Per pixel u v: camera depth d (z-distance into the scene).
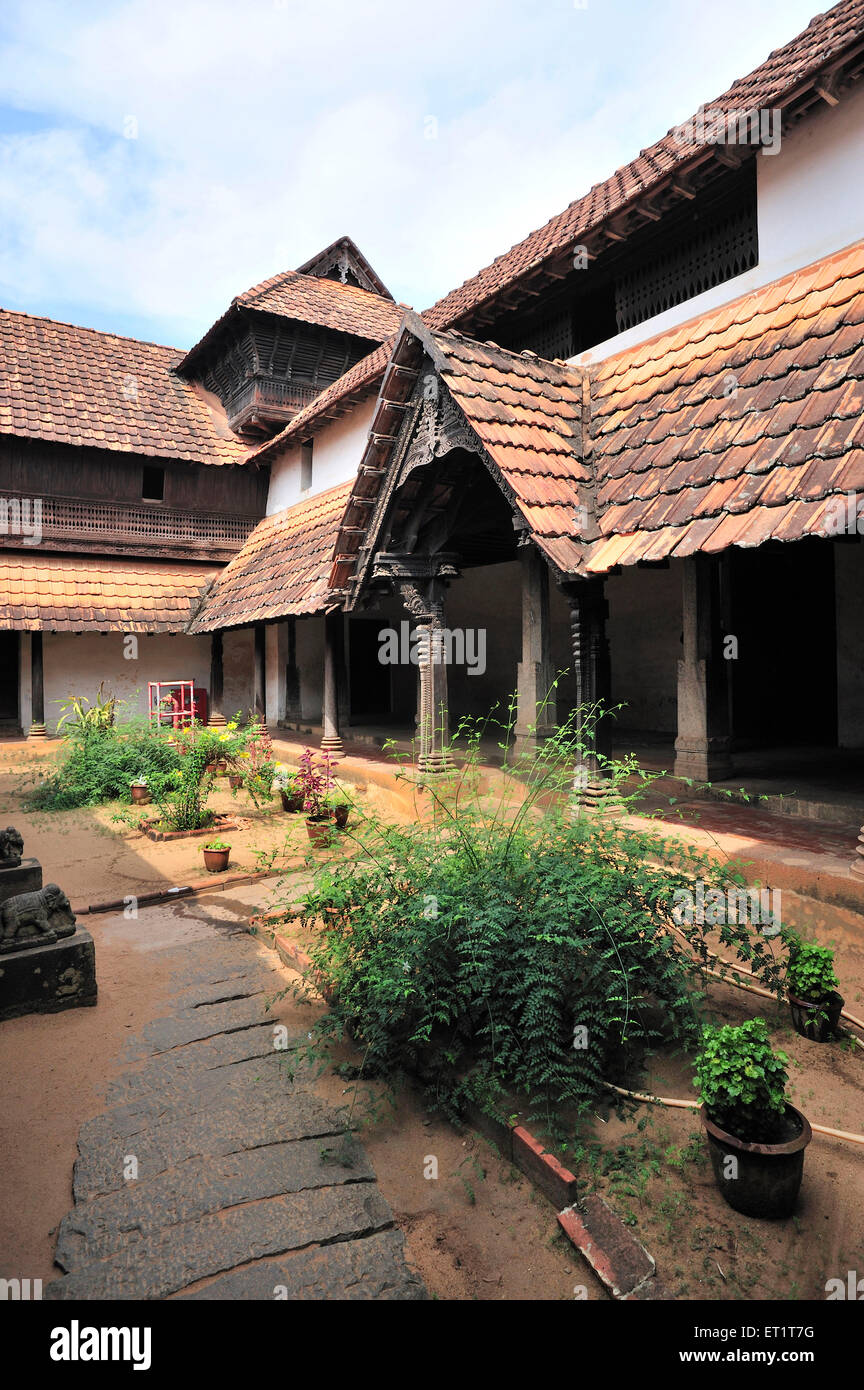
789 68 7.18
